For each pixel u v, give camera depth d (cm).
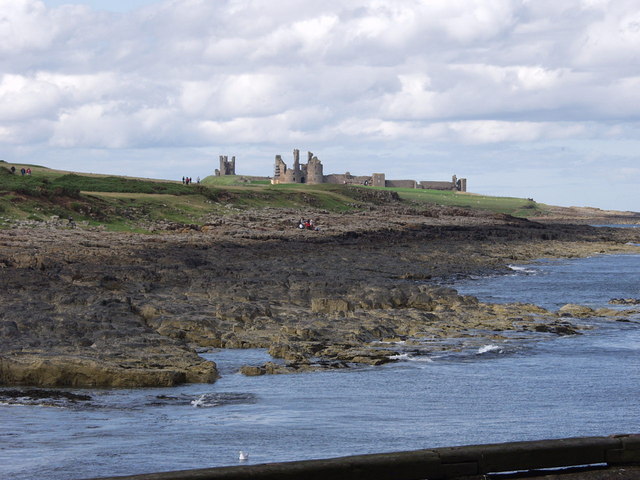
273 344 5953
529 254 17762
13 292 7762
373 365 5531
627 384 4969
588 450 2327
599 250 19850
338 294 8688
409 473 2192
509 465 2266
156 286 9138
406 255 15138
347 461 2144
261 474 2052
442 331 6831
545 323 7475
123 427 3712
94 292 8062
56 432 3591
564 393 4697
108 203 19800
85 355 4969
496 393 4672
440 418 4000
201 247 14238
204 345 6197
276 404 4319
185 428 3700
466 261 15262
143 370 4744
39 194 17838
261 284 9188
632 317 8081
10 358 4697
